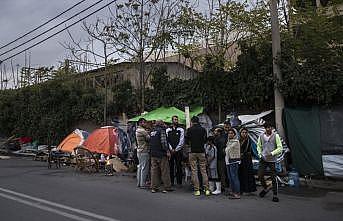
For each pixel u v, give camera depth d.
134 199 10.98
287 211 9.27
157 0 20.12
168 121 16.66
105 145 18.59
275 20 14.46
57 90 28.81
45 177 16.41
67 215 8.96
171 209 9.56
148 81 24.14
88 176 16.72
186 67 22.91
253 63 15.73
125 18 20.55
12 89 37.34
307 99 14.37
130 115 23.23
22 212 9.33
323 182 13.27
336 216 8.73
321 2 17.83
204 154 11.64
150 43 20.42
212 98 17.20
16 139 32.59
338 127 13.67
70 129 27.94
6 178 16.08
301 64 14.41
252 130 14.40
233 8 17.67
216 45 18.17
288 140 14.17
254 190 11.57
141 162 13.23
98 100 26.14
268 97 15.53
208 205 10.04
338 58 13.89
